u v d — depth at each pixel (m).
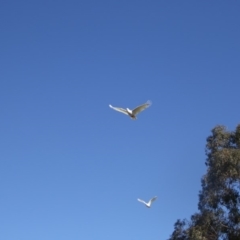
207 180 40.94
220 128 42.91
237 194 40.62
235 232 40.19
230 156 39.56
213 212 40.66
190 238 39.88
